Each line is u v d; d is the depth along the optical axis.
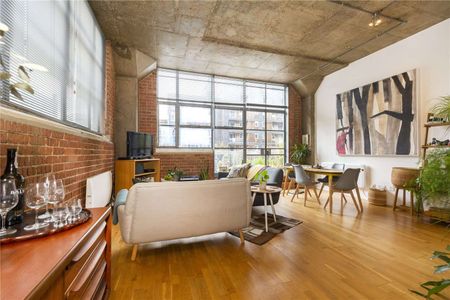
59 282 0.81
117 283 1.81
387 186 4.63
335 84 6.00
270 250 2.44
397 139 4.38
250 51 4.84
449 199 3.31
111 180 3.95
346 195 5.49
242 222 2.56
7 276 0.67
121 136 4.97
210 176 6.18
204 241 2.69
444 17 3.63
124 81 5.02
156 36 4.20
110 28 3.90
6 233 0.97
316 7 3.35
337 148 5.86
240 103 6.64
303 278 1.90
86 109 3.00
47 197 1.24
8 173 1.13
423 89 4.01
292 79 6.67
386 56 4.66
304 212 4.00
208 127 6.29
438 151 3.40
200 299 1.62
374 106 4.85
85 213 1.32
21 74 1.04
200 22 3.75
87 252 1.17
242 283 1.82
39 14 1.77
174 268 2.05
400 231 3.02
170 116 5.95
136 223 2.09
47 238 0.96
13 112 1.36
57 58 2.09
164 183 2.15
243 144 6.66
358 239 2.74
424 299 1.62
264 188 3.36
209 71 6.05
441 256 1.49
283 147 7.14
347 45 4.59
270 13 3.50
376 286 1.78
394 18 3.63
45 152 1.74
